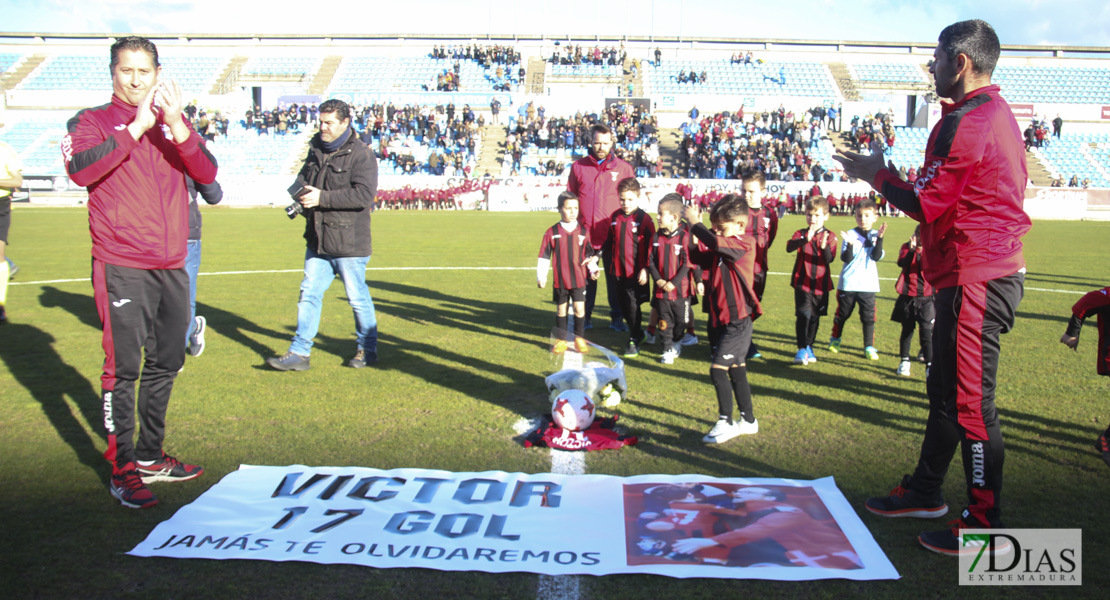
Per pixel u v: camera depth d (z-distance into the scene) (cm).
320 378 568
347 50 4466
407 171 3512
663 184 3189
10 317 797
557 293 662
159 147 350
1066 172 3553
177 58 4347
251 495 344
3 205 757
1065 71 4325
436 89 4162
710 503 339
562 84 4238
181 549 297
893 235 2030
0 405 489
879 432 448
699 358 654
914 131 3812
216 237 1781
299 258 1367
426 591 269
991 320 296
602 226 781
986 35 294
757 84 4278
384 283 1102
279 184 3266
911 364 632
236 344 684
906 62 4503
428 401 506
